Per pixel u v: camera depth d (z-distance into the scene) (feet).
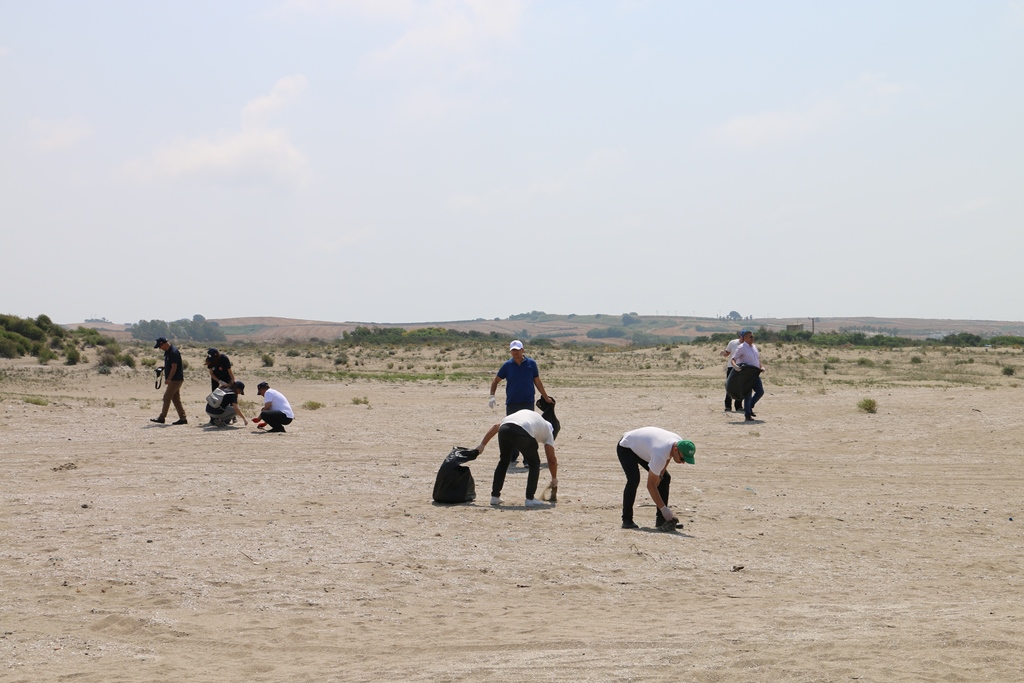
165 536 32.55
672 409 86.84
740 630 21.75
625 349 281.33
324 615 23.99
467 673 18.83
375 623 23.34
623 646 20.62
